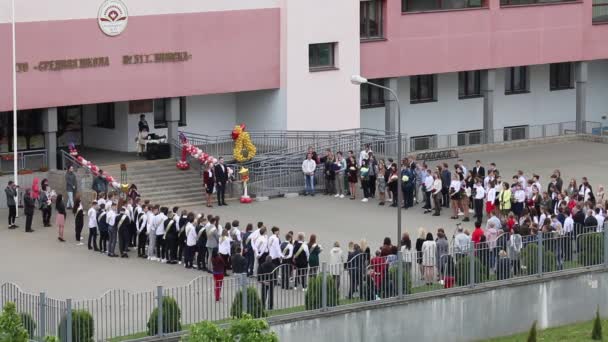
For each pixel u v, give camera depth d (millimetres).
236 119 86625
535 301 60562
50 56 75750
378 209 75000
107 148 82875
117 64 78062
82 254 65812
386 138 84750
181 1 79938
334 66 86125
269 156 80125
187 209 74875
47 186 72562
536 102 98812
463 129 96000
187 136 83562
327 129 86000
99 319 51875
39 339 50750
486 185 72375
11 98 74438
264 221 71938
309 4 84500
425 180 74312
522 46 93562
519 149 93938
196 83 81000
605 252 62688
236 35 82250
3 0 73875
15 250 66500
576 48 95812
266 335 41969
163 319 51844
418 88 93750
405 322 57000
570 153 91875
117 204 66688
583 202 65938
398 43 89000
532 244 60812
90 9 76750
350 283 56250
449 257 58562
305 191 78625
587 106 101250
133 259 64812
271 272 54562
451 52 90938
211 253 62062
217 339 41594
